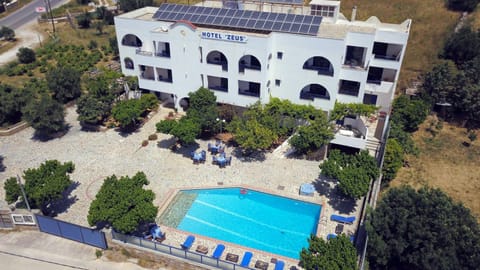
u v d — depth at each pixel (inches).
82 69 2445.9
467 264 1013.8
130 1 3435.0
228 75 1797.5
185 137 1584.6
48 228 1282.0
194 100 1779.0
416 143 1823.3
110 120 1953.7
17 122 1919.3
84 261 1194.6
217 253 1165.7
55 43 2878.9
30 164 1606.8
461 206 1128.2
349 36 1668.3
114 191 1209.4
